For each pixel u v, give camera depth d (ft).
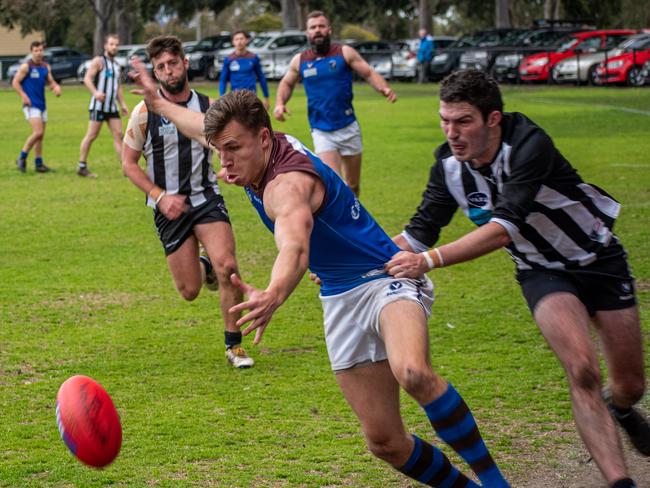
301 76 78.02
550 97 202.59
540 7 494.18
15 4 394.52
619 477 27.61
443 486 28.81
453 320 52.39
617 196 87.04
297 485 32.19
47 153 133.69
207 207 46.14
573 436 36.17
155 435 36.88
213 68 313.53
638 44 228.63
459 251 27.81
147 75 36.96
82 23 481.87
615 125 146.10
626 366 31.37
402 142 135.44
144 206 90.94
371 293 27.89
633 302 30.86
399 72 288.51
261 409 39.63
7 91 296.30
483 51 263.29
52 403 40.68
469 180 29.73
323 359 46.39
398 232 74.49
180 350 48.14
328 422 38.11
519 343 48.08
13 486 32.35
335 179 28.17
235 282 24.59
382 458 28.86
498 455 34.55
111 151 135.44
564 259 30.19
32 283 62.23
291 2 350.84
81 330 51.72
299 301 57.52
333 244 28.04
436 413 26.13
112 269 66.13
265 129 27.02
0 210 89.20
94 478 32.89
